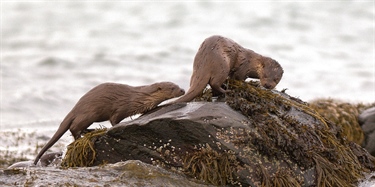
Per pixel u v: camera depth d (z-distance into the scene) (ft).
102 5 309.83
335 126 56.44
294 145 49.37
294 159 49.34
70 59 167.12
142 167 46.24
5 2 312.29
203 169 47.24
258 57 54.70
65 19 272.31
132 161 46.60
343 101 91.04
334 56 190.19
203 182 46.88
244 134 48.24
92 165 50.42
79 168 46.34
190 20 265.34
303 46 207.21
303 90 136.15
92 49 194.59
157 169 46.80
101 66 162.09
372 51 201.87
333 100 89.61
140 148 48.91
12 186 42.47
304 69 164.45
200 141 47.83
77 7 304.30
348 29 247.09
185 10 294.46
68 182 43.42
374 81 148.05
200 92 51.75
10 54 184.96
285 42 213.46
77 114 51.42
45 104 114.11
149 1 319.88
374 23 262.26
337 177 50.80
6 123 97.35
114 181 44.42
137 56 175.94
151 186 44.73
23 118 103.04
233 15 278.05
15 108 108.88
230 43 53.26
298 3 317.83
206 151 47.70
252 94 52.75
